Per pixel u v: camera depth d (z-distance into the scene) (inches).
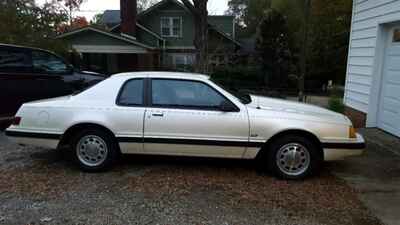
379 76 296.4
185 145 178.1
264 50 861.8
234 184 169.0
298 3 882.1
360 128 302.4
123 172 183.8
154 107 178.9
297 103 204.2
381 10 284.4
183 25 1032.8
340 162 206.7
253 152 177.5
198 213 137.6
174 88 181.8
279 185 169.0
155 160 204.7
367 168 196.4
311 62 912.3
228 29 1194.0
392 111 274.4
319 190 163.3
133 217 133.5
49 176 176.7
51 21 504.7
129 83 184.4
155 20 1036.5
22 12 471.2
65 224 127.7
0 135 265.3
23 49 274.5
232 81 867.4
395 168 196.7
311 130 172.6
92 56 957.8
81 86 304.3
